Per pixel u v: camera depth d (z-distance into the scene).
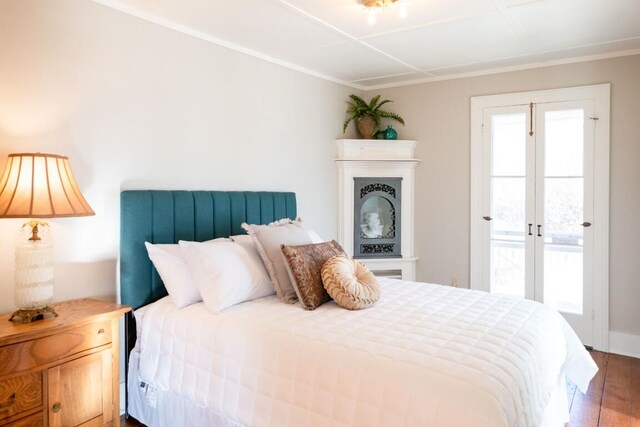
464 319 2.32
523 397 1.74
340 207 4.70
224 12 2.89
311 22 3.07
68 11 2.52
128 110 2.83
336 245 3.04
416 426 1.64
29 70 2.36
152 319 2.59
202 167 3.31
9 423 1.89
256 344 2.14
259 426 2.03
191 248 2.64
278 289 2.74
